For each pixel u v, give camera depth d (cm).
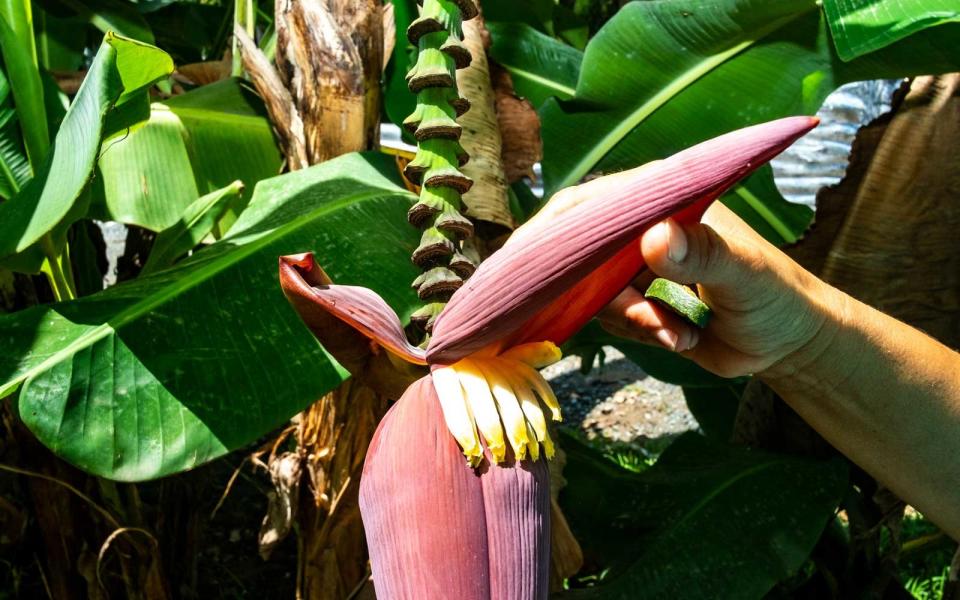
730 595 116
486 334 51
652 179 46
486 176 109
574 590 120
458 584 49
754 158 45
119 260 183
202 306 95
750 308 59
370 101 121
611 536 134
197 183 136
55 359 88
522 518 51
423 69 72
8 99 114
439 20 73
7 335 90
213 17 212
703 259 52
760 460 136
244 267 98
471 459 51
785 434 144
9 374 88
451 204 72
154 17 204
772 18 117
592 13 268
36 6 160
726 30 121
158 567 155
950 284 124
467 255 91
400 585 50
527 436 52
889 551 149
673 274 52
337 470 127
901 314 126
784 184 528
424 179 72
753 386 149
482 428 51
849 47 97
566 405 361
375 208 106
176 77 184
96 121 81
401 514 51
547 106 136
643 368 189
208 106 140
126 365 90
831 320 66
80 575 159
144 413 89
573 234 48
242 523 225
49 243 107
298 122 123
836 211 127
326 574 133
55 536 154
